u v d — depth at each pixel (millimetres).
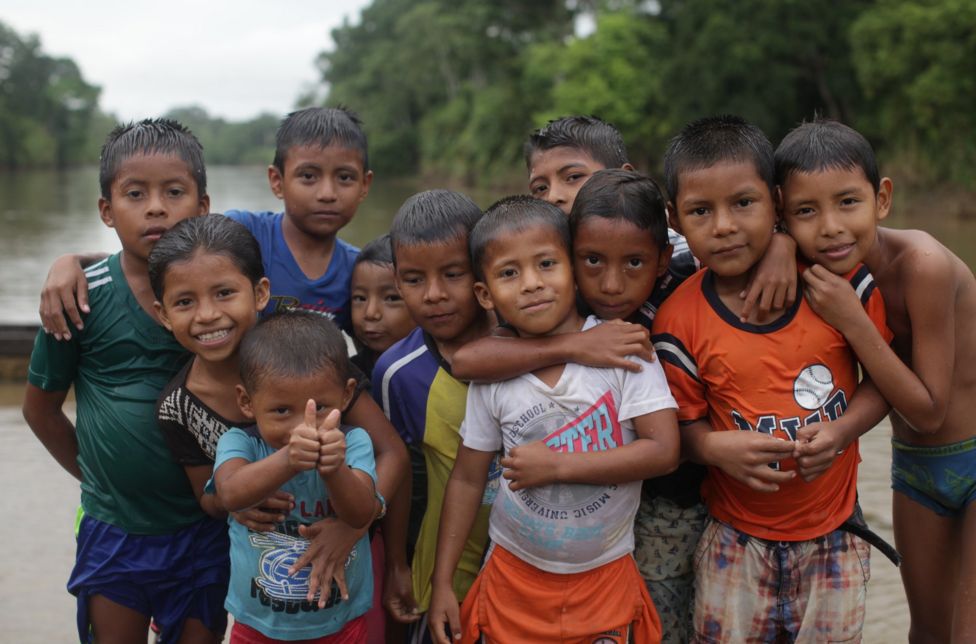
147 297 2877
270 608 2455
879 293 2504
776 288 2365
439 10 51906
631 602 2451
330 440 2168
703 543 2645
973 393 2814
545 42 42094
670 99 30406
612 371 2424
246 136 143125
